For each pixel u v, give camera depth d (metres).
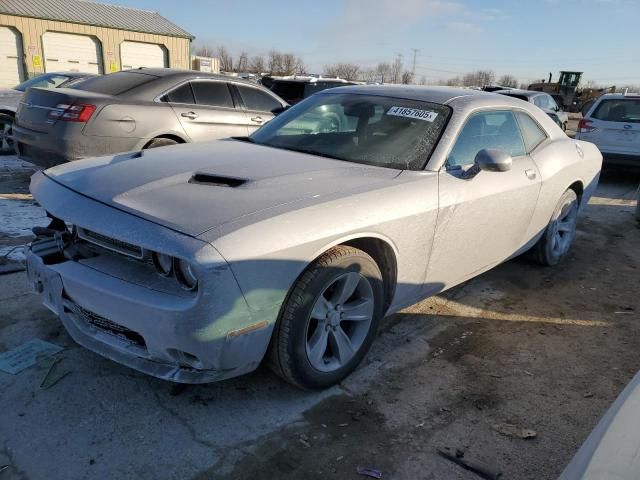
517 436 2.55
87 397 2.60
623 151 9.28
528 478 2.30
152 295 2.21
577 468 1.33
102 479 2.13
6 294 3.56
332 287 2.69
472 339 3.50
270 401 2.68
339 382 2.88
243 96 7.17
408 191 2.91
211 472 2.20
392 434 2.51
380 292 2.91
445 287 3.54
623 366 3.28
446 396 2.84
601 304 4.23
